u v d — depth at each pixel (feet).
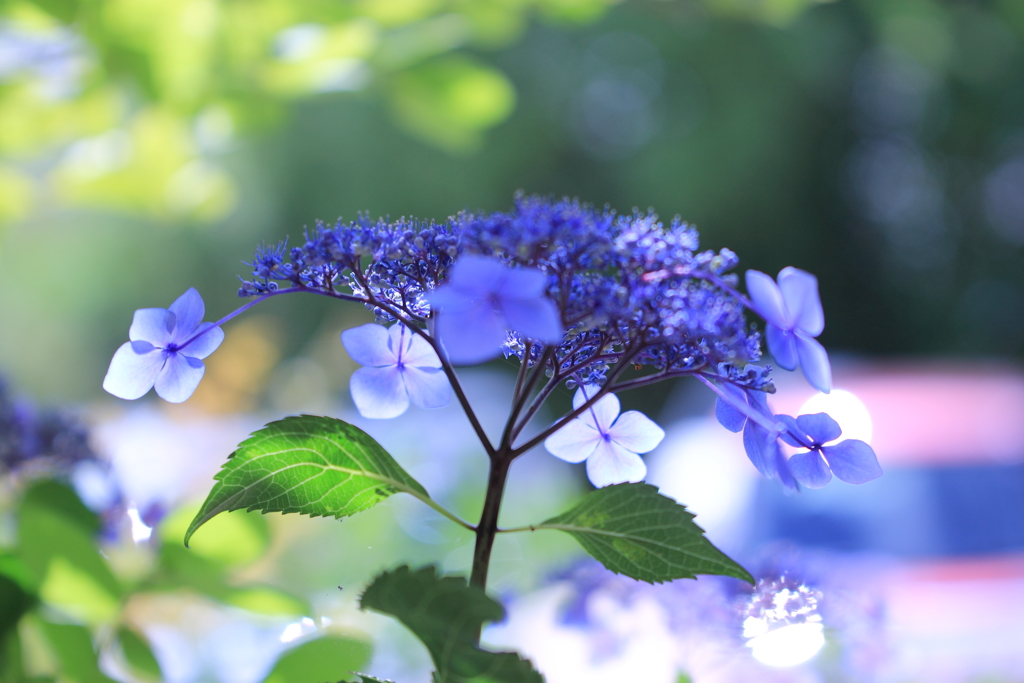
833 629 2.26
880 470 2.02
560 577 2.46
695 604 2.29
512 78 19.12
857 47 19.04
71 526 2.26
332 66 3.78
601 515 2.04
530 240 1.96
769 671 2.23
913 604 3.12
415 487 2.04
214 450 8.38
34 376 25.95
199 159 4.09
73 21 3.02
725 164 18.35
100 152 3.87
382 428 9.75
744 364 2.02
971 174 20.90
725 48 18.06
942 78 19.81
